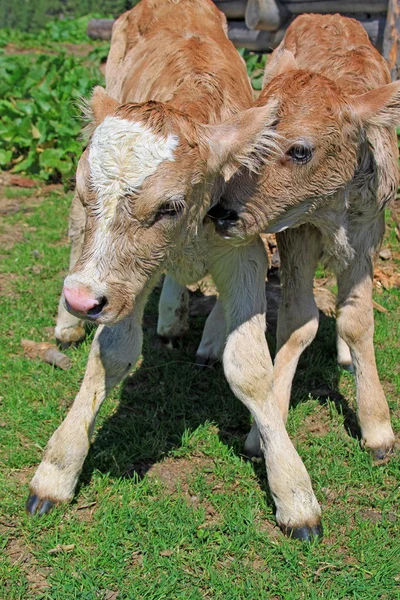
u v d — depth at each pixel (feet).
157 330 9.12
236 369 7.47
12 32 25.17
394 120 7.45
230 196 7.27
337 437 8.12
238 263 7.52
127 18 9.06
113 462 7.81
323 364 8.86
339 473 7.80
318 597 6.99
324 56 8.13
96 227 6.82
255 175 7.27
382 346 9.02
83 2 28.68
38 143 12.67
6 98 14.60
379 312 9.46
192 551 7.24
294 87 7.35
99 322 6.86
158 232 6.89
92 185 6.81
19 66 15.28
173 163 6.81
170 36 8.27
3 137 12.96
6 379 8.53
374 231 7.88
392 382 8.68
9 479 7.68
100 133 6.84
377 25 13.25
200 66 7.75
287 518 7.36
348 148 7.45
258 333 7.52
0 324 9.17
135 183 6.76
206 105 7.48
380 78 8.05
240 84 7.85
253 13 15.23
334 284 9.99
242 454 7.93
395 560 7.22
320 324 9.35
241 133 7.10
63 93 13.55
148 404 8.39
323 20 8.53
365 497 7.64
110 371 7.47
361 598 7.01
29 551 7.22
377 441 7.98
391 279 9.91
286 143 7.26
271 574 7.12
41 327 9.22
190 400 8.46
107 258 6.81
